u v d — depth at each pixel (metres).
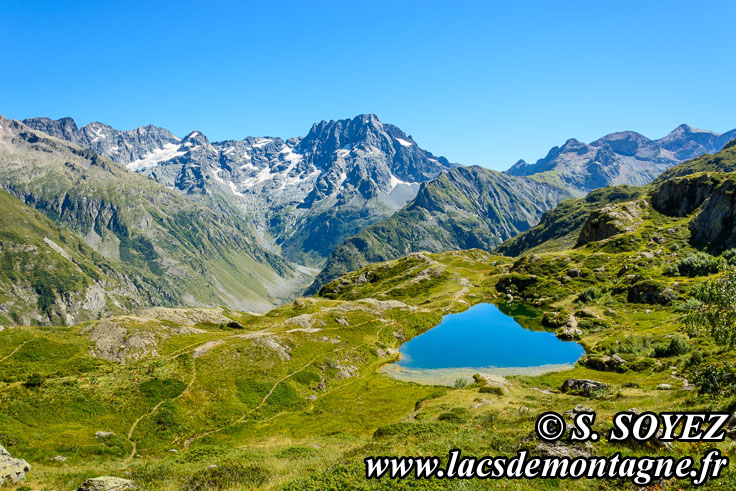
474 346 119.69
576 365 94.00
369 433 61.50
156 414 64.19
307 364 94.88
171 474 31.36
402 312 152.00
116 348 100.38
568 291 168.88
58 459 44.75
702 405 33.50
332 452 38.88
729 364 42.44
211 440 60.72
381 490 21.42
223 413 69.81
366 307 150.88
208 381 78.44
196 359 86.44
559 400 57.03
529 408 49.66
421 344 125.31
